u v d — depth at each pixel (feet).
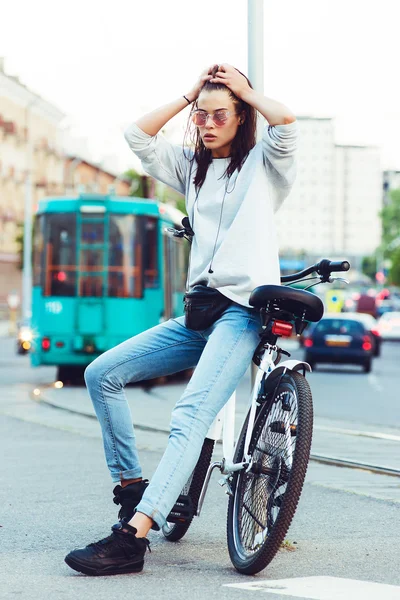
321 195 504.02
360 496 28.04
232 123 19.04
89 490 28.68
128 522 18.75
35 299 84.64
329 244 559.38
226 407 19.79
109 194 86.28
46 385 81.41
